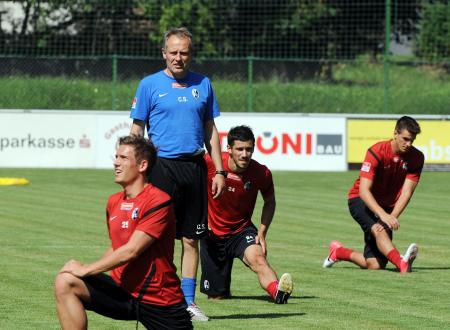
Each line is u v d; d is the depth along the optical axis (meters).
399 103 74.00
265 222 25.52
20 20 92.44
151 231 17.12
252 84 71.38
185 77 23.31
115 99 70.56
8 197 49.25
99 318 22.69
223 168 23.59
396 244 36.28
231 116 65.75
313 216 43.91
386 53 71.06
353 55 97.75
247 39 95.56
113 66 69.88
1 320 22.05
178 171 22.84
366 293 26.27
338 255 30.80
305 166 65.94
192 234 23.00
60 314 17.28
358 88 75.12
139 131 23.22
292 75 80.38
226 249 25.31
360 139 66.12
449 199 51.59
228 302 25.00
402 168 30.38
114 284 17.55
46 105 73.62
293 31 96.44
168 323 17.64
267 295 25.94
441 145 66.19
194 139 23.00
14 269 28.97
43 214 42.72
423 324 22.17
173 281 17.64
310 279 28.62
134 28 91.94
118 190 53.19
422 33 93.50
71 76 79.06
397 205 30.50
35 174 61.47
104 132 66.00
